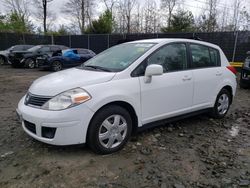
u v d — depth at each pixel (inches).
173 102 161.8
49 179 112.5
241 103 268.2
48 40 908.0
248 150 146.2
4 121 189.0
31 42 884.0
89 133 127.6
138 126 146.7
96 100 125.8
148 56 150.2
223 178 115.6
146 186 108.7
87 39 829.2
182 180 113.5
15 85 368.2
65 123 120.3
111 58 162.9
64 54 587.8
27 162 126.3
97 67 156.1
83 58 617.6
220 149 146.5
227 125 189.5
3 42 823.1
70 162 126.5
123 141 140.4
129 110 144.3
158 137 160.7
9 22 1381.6
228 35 569.3
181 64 168.7
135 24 1478.8
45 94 126.7
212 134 170.2
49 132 124.2
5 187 106.7
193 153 140.1
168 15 1435.8
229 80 202.5
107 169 121.0
